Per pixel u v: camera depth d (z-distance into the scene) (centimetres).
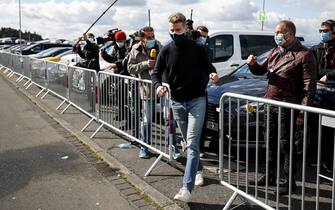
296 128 376
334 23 440
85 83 747
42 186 447
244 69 638
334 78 459
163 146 492
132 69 536
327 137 393
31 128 743
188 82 382
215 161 521
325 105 459
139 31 554
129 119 576
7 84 1464
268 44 945
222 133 386
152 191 422
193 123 383
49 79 1076
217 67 862
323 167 476
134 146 600
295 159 398
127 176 471
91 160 542
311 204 384
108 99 638
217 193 414
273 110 379
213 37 873
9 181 463
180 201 395
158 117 498
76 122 780
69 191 432
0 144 630
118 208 387
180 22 375
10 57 1802
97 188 439
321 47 463
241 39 905
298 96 380
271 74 387
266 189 355
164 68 404
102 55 758
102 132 691
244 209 376
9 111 922
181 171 484
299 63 369
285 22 372
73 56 1395
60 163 530
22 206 395
